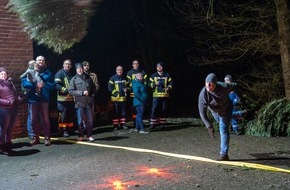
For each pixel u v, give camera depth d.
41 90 9.29
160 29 16.08
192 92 16.30
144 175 6.52
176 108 15.89
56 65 14.26
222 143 7.17
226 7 13.44
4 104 8.43
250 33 12.22
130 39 17.28
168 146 8.84
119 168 7.05
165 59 16.27
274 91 12.31
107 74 16.45
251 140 9.22
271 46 11.99
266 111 9.97
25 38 10.85
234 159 7.31
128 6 16.72
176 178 6.27
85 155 8.24
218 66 15.45
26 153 8.65
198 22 14.88
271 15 11.75
